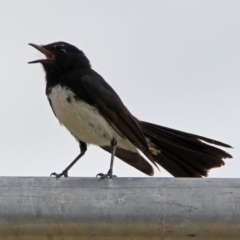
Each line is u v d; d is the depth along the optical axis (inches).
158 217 254.1
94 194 256.2
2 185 258.5
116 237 257.8
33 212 257.1
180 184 254.5
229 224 251.9
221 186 252.8
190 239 255.8
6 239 261.4
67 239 258.7
